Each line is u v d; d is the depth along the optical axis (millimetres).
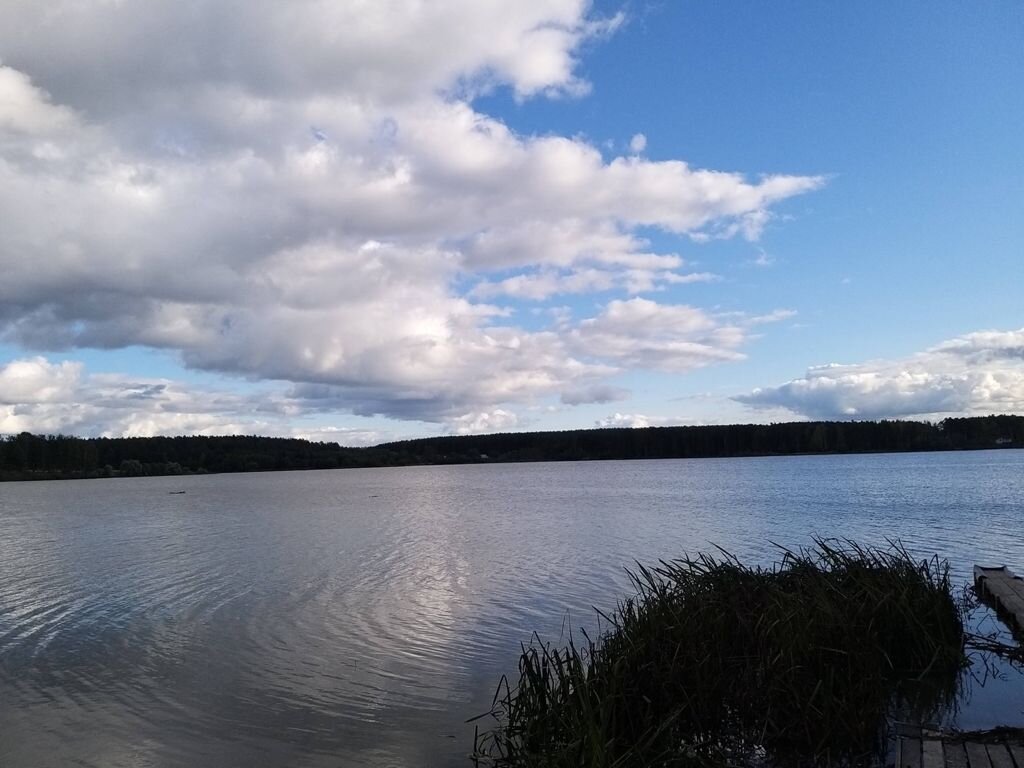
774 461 147750
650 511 42062
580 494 61625
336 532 35438
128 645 14391
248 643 14305
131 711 10656
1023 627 12578
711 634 9781
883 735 8828
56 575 23688
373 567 23484
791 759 8258
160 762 8961
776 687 8734
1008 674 11016
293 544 30734
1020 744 7613
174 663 13039
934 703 9922
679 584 11484
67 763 9000
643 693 8812
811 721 8547
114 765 8914
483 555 25703
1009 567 20500
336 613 16719
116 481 136250
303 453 175125
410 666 12555
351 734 9641
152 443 162125
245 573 22875
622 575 20656
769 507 42250
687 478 85688
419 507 51844
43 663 13258
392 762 8797
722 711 8797
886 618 11219
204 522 43594
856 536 27984
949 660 10945
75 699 11234
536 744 7984
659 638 9781
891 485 60188
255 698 11070
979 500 43719
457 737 9461
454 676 11961
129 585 21359
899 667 11047
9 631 15930
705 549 25328
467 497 62812
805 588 11188
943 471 83625
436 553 26547
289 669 12516
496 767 8234
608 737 7691
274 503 60906
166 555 28203
